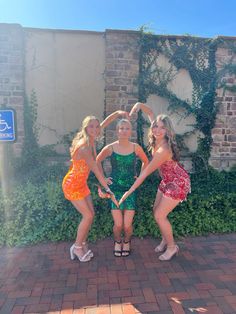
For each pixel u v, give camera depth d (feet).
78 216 13.48
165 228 11.23
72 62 17.70
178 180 10.85
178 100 18.20
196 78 18.25
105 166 17.40
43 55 17.47
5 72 16.92
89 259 11.46
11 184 15.67
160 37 17.65
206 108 18.42
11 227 13.20
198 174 18.71
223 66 18.26
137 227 13.61
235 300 8.98
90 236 13.17
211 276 10.34
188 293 9.34
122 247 11.89
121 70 17.48
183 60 17.99
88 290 9.55
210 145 18.74
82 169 10.66
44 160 17.83
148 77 17.84
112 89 17.52
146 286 9.75
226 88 18.38
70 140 18.06
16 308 8.72
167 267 10.96
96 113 18.07
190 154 18.76
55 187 14.40
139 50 17.53
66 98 17.87
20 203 13.52
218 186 16.80
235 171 18.78
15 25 16.74
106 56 17.35
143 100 17.93
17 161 17.28
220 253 12.09
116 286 9.76
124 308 8.66
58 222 13.37
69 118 17.98
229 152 18.85
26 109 17.48
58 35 17.48
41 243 13.02
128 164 11.46
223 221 14.29
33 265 11.19
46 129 17.89
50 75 17.65
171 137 10.72
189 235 13.79
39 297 9.22
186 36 17.79
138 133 18.04
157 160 10.54
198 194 15.05
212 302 8.89
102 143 17.48
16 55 16.89
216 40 17.93
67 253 12.12
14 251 12.35
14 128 13.88
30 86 17.49
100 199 13.87
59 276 10.41
